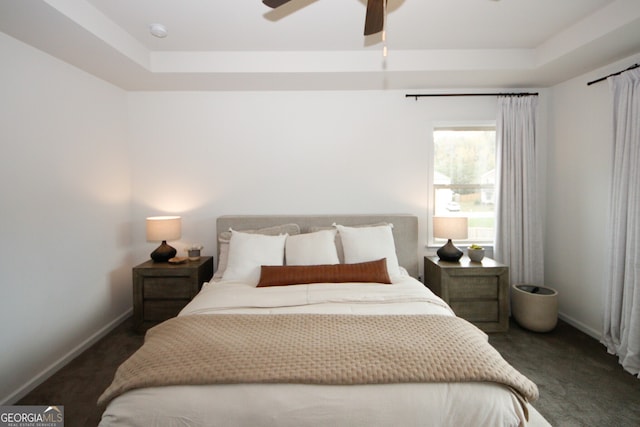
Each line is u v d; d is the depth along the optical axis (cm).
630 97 233
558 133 317
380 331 161
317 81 302
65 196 246
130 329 301
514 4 207
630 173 233
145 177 332
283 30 239
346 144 334
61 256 243
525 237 318
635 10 194
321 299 208
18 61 208
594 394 202
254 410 119
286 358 136
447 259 302
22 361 210
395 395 123
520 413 127
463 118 332
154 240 296
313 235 278
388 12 215
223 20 224
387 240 280
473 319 284
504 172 319
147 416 118
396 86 319
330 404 120
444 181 339
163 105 330
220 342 149
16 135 206
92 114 277
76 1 190
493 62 275
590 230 284
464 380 127
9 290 202
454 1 203
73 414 187
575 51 238
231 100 331
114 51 229
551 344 267
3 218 198
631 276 232
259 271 259
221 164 335
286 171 336
